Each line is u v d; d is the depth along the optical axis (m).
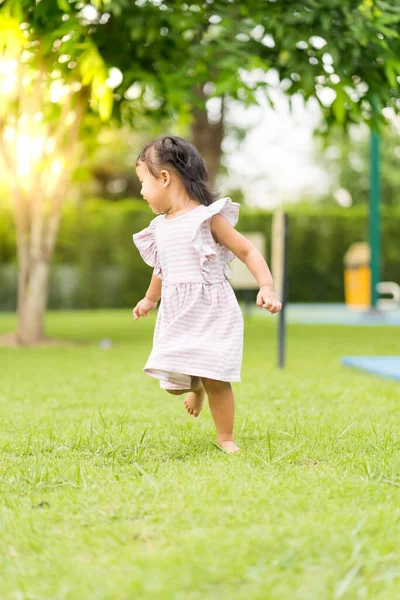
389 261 19.34
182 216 2.90
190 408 3.11
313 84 6.82
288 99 7.34
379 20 6.71
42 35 7.05
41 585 1.48
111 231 18.61
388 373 5.25
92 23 7.45
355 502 1.98
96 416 3.66
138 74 7.23
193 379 2.90
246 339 9.38
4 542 1.75
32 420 3.58
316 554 1.58
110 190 27.66
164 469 2.42
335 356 7.10
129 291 18.86
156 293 3.15
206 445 2.89
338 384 4.90
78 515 1.93
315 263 19.39
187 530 1.77
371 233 13.83
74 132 8.35
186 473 2.33
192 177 2.95
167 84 7.24
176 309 2.88
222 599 1.38
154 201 2.96
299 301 19.50
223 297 2.89
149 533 1.75
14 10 6.51
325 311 17.20
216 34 7.31
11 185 8.62
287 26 6.86
